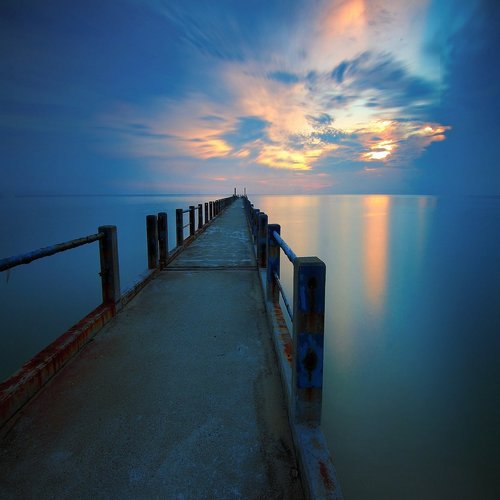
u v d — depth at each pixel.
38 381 2.10
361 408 9.04
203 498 1.35
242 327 3.18
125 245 32.59
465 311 21.11
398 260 41.28
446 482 6.34
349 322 17.89
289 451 1.61
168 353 2.65
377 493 6.08
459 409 9.16
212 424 1.80
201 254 7.09
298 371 1.59
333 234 59.28
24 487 1.40
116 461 1.54
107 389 2.14
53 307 14.66
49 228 63.31
